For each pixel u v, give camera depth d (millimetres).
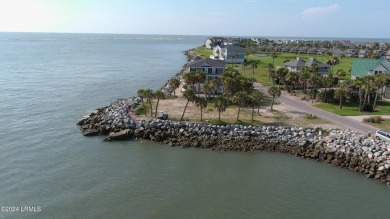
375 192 47000
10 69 156875
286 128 65125
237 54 178500
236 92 75938
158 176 50625
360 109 79875
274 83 113125
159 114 71875
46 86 115625
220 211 41969
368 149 55562
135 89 113875
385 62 110562
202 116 73500
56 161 54656
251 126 65750
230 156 58281
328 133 63156
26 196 44062
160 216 40656
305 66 125562
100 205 42531
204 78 88938
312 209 42750
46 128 70188
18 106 87062
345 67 157125
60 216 40094
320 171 53219
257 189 47344
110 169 52438
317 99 90750
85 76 141250
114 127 67562
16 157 55531
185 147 61688
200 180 49688
